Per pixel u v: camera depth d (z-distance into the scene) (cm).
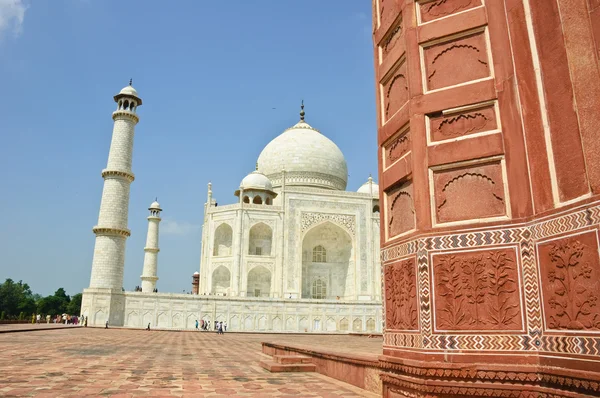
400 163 830
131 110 5475
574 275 564
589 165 557
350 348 1775
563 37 614
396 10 880
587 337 538
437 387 662
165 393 874
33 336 2814
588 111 566
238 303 4934
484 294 666
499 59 720
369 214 6197
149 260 6969
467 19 763
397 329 796
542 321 609
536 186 638
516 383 617
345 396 875
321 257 6375
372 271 6019
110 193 5116
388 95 921
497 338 643
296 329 4975
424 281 717
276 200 6825
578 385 540
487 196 698
